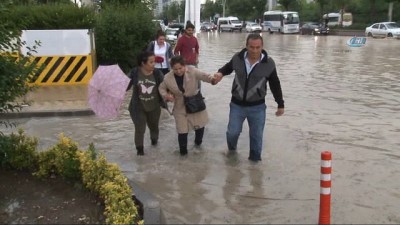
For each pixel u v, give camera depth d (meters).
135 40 16.62
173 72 6.89
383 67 19.45
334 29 59.41
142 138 7.17
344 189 5.91
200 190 5.85
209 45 37.75
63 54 13.80
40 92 12.48
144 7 19.00
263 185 6.01
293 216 5.13
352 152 7.45
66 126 9.11
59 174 5.83
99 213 4.85
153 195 5.24
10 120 9.55
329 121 9.55
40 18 14.27
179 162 6.88
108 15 16.38
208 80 6.93
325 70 18.50
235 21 79.06
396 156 7.27
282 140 8.08
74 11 14.70
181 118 7.07
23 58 6.00
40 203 5.14
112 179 5.09
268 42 40.81
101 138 8.23
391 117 9.94
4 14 5.84
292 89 13.69
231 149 7.34
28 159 5.97
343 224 4.96
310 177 6.30
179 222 4.98
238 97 6.78
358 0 63.12
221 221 5.01
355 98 12.14
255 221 5.02
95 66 15.23
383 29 46.56
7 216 4.87
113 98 6.11
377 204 5.48
